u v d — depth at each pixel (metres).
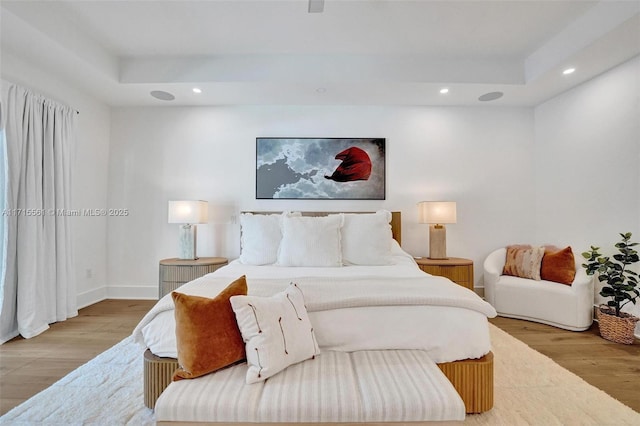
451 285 1.87
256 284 1.81
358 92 3.27
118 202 3.69
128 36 2.67
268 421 1.12
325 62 3.01
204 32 2.61
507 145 3.71
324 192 3.69
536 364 2.14
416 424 1.13
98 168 3.54
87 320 2.93
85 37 2.63
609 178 2.81
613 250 2.78
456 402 1.14
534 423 1.52
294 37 2.68
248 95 3.35
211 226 3.71
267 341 1.32
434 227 3.48
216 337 1.34
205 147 3.72
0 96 2.37
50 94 2.87
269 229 2.97
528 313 3.03
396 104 3.65
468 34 2.63
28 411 1.60
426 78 3.02
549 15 2.38
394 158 3.71
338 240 2.86
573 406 1.67
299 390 1.20
